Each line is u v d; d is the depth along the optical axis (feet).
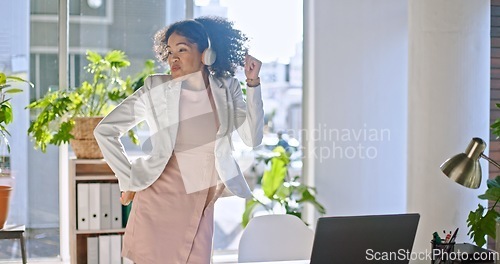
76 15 18.16
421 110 14.76
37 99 18.01
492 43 17.63
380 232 8.66
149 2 18.44
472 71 14.51
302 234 12.96
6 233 15.88
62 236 18.20
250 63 9.20
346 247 8.57
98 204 16.05
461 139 14.60
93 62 17.02
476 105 14.62
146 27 18.44
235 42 9.33
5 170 17.92
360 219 8.56
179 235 9.33
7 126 17.89
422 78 14.71
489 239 17.52
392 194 19.08
